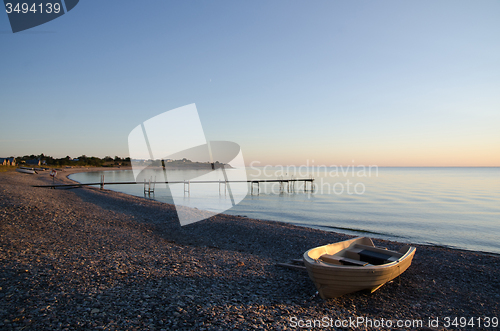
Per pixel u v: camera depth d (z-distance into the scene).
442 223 22.39
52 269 7.28
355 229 19.70
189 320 5.12
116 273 7.42
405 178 101.69
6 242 9.55
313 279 6.64
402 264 7.86
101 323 4.79
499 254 13.31
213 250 11.30
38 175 67.44
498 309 7.00
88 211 18.53
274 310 5.88
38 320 4.72
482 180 90.56
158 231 14.60
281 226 17.78
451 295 7.74
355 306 6.62
